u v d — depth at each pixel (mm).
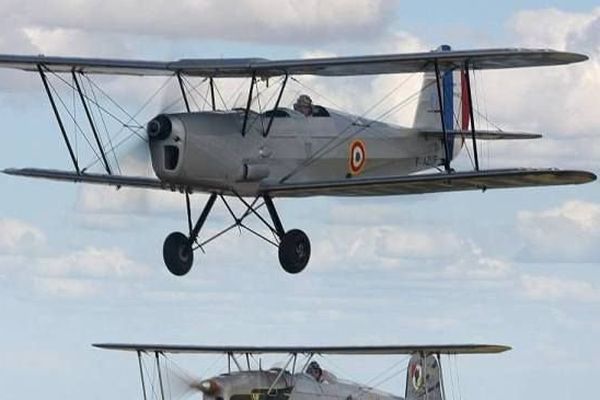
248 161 76312
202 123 74438
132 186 76562
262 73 75125
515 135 86938
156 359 94812
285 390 91562
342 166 83750
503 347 92938
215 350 93000
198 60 74812
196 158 74125
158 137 73875
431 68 74062
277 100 76375
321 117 81938
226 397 90438
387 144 87625
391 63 72562
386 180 73125
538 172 68875
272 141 78000
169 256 76812
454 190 74625
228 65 74125
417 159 90312
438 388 106062
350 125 83938
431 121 101750
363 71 74938
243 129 76125
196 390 91250
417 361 104875
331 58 73062
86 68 76312
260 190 76938
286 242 77625
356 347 92438
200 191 76500
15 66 76625
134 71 75938
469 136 89625
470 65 72812
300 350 92188
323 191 76125
